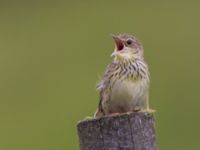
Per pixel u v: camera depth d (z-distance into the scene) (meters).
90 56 25.55
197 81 23.50
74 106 22.92
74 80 24.12
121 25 28.19
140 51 12.15
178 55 24.94
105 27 28.11
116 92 11.72
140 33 27.27
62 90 23.77
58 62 25.50
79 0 30.44
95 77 24.08
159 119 22.14
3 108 23.67
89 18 29.05
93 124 10.02
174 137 21.50
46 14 29.81
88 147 10.05
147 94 11.91
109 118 9.98
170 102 22.64
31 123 22.86
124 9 29.41
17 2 30.62
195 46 25.48
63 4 30.36
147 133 10.03
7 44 27.44
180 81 23.55
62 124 22.48
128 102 11.75
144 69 11.85
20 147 22.19
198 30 26.67
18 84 24.55
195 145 21.27
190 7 28.45
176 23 27.53
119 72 11.75
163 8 28.83
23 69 25.36
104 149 10.00
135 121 9.98
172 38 26.44
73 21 28.95
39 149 21.98
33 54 26.38
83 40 27.06
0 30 28.81
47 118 22.84
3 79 24.86
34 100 23.70
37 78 24.73
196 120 22.05
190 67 24.11
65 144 21.86
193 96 22.89
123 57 11.85
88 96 23.22
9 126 22.92
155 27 27.52
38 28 28.66
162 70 24.23
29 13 30.00
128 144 9.98
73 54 25.88
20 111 23.47
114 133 9.98
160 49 25.58
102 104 11.86
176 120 22.02
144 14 28.70
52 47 26.73
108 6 29.78
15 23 29.31
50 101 23.42
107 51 25.86
